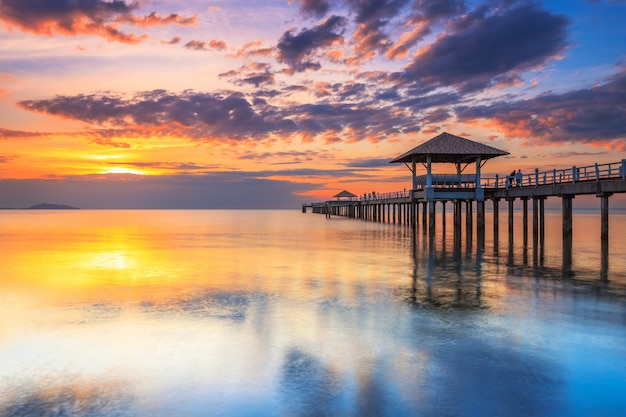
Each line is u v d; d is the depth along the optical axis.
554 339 8.98
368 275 16.86
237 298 12.87
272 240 34.34
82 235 41.94
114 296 13.23
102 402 6.34
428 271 17.75
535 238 27.23
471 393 6.59
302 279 16.06
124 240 35.44
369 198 70.50
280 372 7.34
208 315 10.95
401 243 30.53
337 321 10.33
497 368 7.49
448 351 8.29
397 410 6.09
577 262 20.16
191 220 88.00
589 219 86.81
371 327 9.84
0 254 25.11
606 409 6.14
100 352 8.35
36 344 8.84
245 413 6.02
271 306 11.85
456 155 35.16
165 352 8.33
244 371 7.39
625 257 21.83
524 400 6.38
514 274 16.92
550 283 15.02
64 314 11.15
